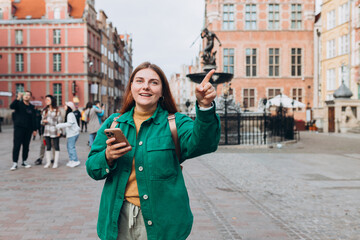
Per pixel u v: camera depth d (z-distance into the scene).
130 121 2.00
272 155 11.41
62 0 39.34
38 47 39.31
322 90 35.41
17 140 8.24
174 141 1.99
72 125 8.71
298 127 31.62
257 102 35.50
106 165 1.88
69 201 5.29
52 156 10.82
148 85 2.01
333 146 14.84
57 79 39.41
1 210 4.79
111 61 55.41
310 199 5.61
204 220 4.45
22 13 40.22
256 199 5.57
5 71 39.62
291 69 35.84
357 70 29.72
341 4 32.06
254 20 35.69
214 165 9.16
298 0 35.66
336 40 32.91
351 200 5.56
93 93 42.03
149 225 1.87
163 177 1.90
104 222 1.95
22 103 8.35
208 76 1.76
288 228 4.19
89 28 40.50
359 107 25.20
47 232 3.95
